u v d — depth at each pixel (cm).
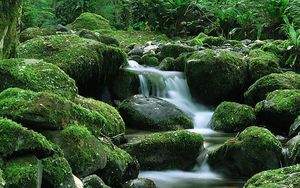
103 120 452
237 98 809
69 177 350
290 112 638
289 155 505
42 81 465
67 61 667
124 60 789
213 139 626
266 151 505
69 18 1541
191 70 788
